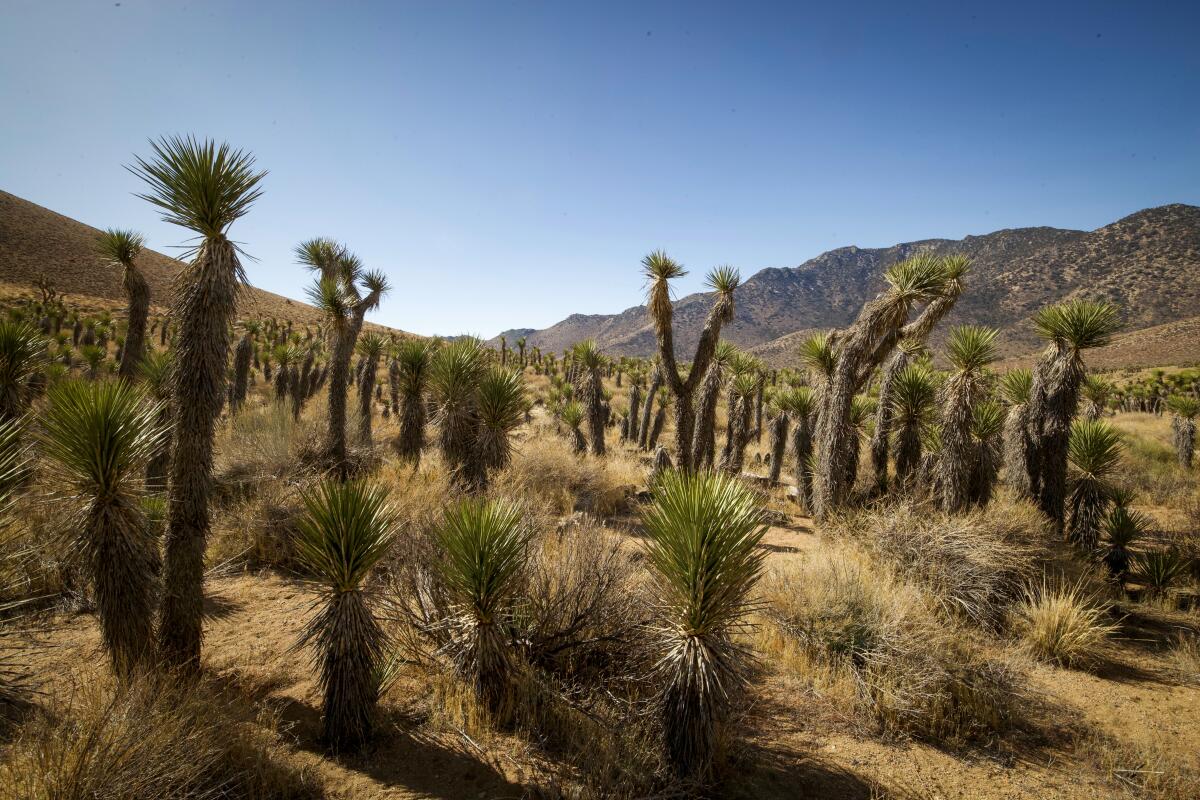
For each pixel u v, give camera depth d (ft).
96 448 10.91
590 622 14.82
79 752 8.29
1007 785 12.25
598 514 29.60
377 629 12.10
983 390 24.85
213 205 12.26
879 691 14.75
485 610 12.39
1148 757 13.25
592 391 49.70
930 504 25.43
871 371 29.45
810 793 11.54
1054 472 25.50
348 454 31.40
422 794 10.44
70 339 115.14
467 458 25.31
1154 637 20.25
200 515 12.53
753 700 14.55
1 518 10.72
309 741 11.57
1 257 203.00
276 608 17.58
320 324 30.78
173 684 11.51
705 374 35.70
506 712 12.71
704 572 10.97
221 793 9.59
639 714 12.69
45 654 13.52
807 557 23.11
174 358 12.44
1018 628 19.48
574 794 10.57
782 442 47.34
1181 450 53.52
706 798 10.99
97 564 11.25
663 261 32.01
